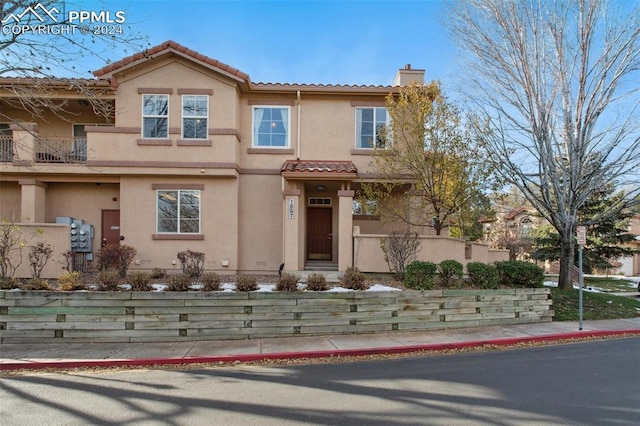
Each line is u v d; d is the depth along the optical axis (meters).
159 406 5.29
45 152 14.70
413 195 13.84
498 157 13.00
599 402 5.43
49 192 14.99
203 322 8.88
